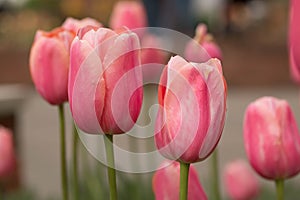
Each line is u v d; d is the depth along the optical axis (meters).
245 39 9.27
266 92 5.60
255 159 0.89
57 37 0.90
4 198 1.95
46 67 0.89
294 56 0.92
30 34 8.50
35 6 8.88
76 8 8.51
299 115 3.96
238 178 1.69
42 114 4.68
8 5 8.98
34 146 3.72
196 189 0.83
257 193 1.73
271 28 9.32
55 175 3.06
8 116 2.66
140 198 1.35
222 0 9.95
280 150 0.88
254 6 9.95
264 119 0.88
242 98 5.32
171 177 0.83
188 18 4.82
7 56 7.68
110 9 8.20
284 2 9.41
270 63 7.10
